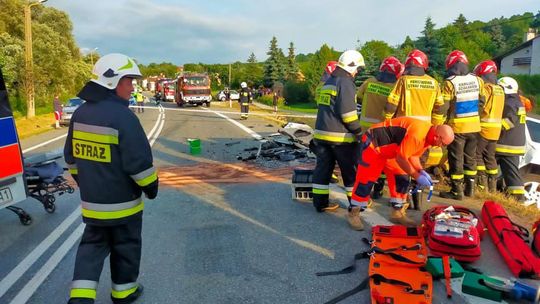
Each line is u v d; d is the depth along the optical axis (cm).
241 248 450
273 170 830
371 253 398
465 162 628
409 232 420
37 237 500
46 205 582
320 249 445
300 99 5397
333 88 509
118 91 309
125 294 341
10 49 2728
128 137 295
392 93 561
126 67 305
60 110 2008
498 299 341
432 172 725
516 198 702
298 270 399
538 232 414
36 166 577
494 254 426
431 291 332
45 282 387
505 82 698
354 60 508
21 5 3206
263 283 376
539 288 331
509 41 9738
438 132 413
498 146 704
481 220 506
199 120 1992
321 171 543
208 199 636
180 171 837
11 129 458
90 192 304
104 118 296
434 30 4266
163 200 636
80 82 4281
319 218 540
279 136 1209
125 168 299
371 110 612
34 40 3175
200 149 1063
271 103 5288
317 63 5244
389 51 6206
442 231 411
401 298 321
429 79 560
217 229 508
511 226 455
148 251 447
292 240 470
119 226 318
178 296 356
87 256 312
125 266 334
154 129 1595
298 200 620
